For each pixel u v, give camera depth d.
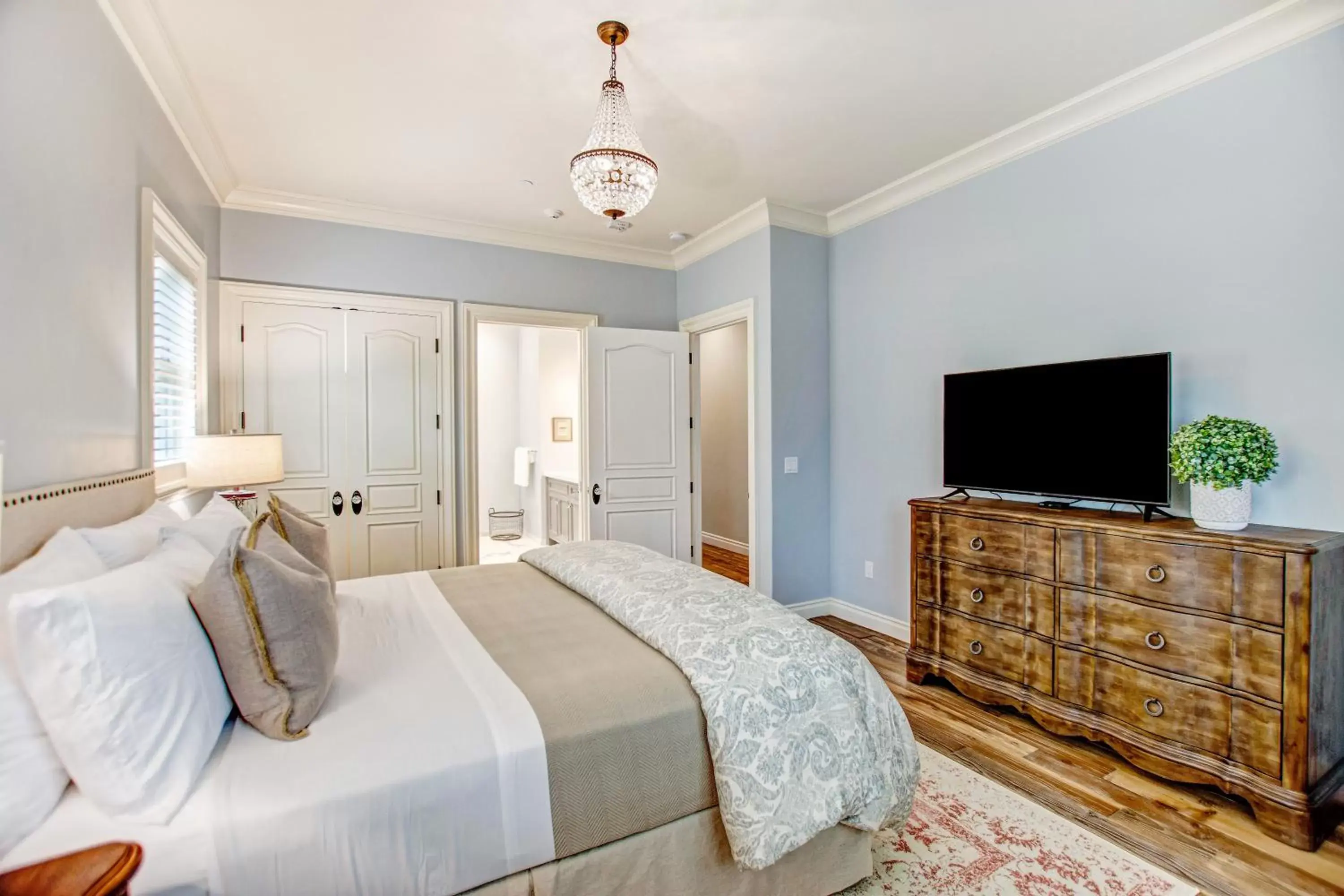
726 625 1.74
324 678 1.33
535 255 4.53
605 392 4.55
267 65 2.42
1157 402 2.38
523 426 7.80
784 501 4.06
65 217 1.68
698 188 3.69
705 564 6.04
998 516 2.73
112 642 1.05
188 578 1.42
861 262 3.99
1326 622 1.93
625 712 1.42
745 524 6.59
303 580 1.39
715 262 4.55
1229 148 2.35
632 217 4.01
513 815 1.26
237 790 1.10
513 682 1.51
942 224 3.47
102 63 1.91
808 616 4.15
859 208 3.93
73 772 1.03
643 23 2.19
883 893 1.70
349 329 3.95
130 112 2.12
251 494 3.24
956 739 2.55
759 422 4.09
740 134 3.03
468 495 4.29
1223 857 1.84
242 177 3.47
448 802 1.19
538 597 2.28
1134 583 2.27
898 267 3.74
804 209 4.02
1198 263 2.45
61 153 1.66
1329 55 2.11
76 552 1.39
